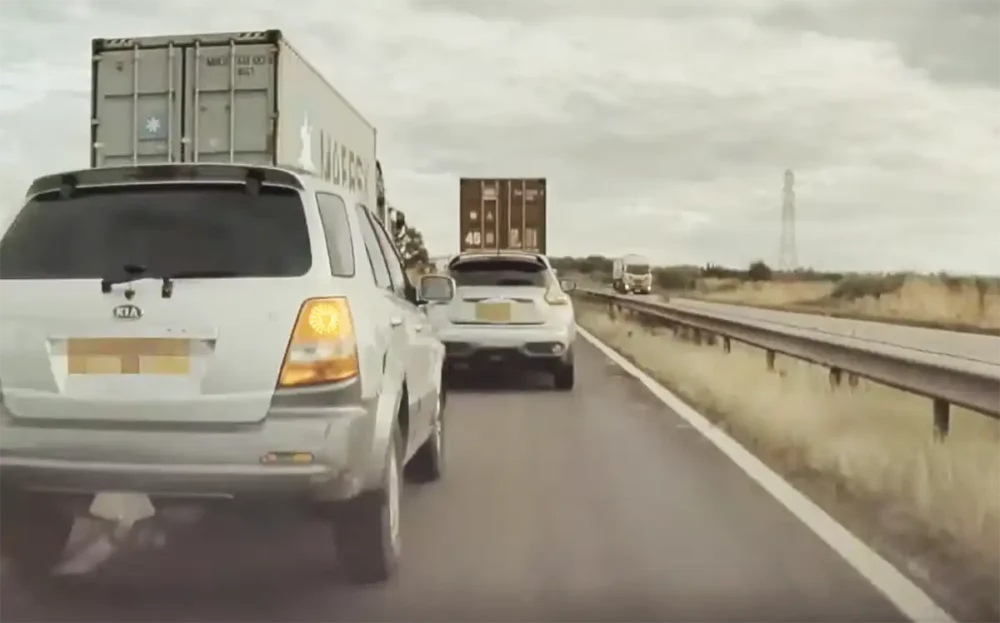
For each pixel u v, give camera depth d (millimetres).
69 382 5062
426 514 7043
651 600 5277
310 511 5297
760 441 9859
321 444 4953
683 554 6090
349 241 5711
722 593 5379
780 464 8859
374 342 5379
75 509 5496
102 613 5090
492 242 31875
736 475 8391
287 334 4996
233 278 5062
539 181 31891
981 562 5852
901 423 10609
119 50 14844
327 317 5059
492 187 31844
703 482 8109
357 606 5188
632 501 7449
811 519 6914
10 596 5348
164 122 14820
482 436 10328
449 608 5160
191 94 14773
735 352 19281
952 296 36219
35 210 5414
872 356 11031
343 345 5086
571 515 7031
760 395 12617
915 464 8273
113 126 14883
